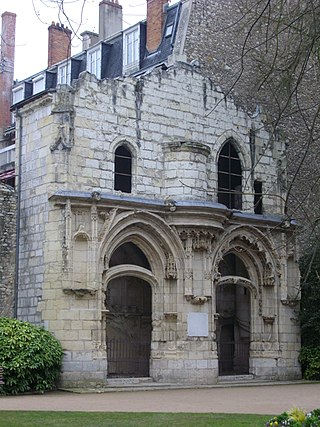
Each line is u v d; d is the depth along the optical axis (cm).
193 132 2461
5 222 2273
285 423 1070
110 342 2377
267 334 2553
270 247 2572
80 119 2217
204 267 2341
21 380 1931
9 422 1307
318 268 2531
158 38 2827
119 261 2400
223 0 2809
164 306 2302
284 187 2672
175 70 2447
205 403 1722
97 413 1460
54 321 2105
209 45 2739
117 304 2411
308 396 1912
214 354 2333
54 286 2122
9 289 2255
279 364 2536
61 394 1948
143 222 2269
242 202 2550
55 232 2142
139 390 2105
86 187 2200
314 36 1159
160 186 2358
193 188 2345
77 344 2105
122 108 2308
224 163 2550
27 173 2283
